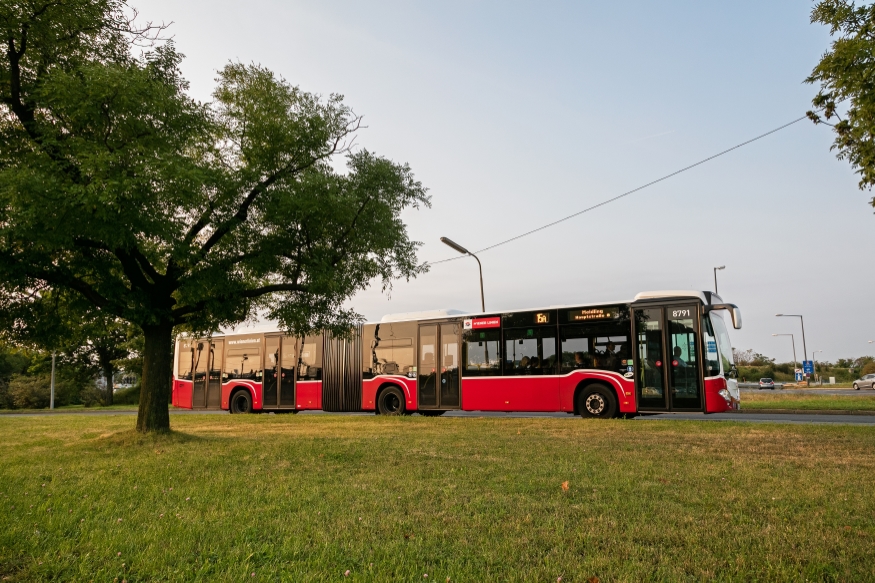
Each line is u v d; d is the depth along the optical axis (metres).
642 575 4.35
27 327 13.20
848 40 9.42
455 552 4.96
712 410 16.56
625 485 7.42
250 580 4.39
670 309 17.55
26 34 11.72
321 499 7.00
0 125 12.30
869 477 7.73
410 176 15.39
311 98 14.26
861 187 10.10
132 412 34.06
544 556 4.83
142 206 11.02
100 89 11.10
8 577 4.55
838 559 4.62
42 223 10.64
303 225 13.78
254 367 25.98
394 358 22.61
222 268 13.40
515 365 19.92
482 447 11.27
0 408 52.47
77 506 6.86
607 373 18.20
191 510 6.58
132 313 12.68
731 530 5.44
